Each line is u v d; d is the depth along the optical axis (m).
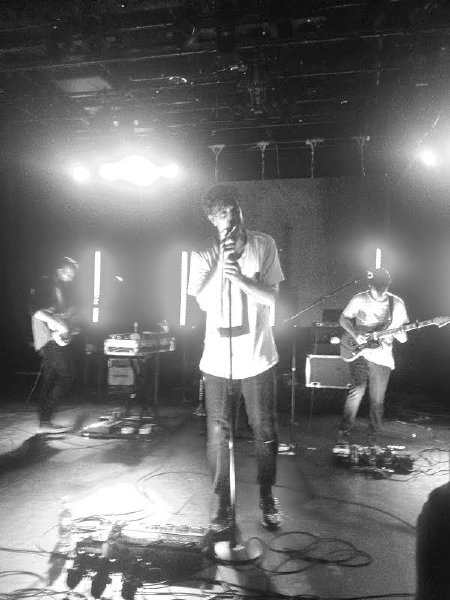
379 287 5.02
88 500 3.78
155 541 2.93
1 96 7.67
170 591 2.53
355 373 5.30
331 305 8.23
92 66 7.14
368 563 2.85
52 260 10.23
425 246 9.48
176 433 5.98
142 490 4.01
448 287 9.45
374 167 9.15
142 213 10.13
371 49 6.59
